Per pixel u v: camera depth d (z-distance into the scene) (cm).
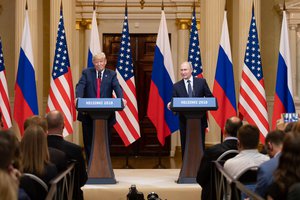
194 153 969
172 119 1197
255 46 1196
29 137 611
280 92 1194
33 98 1202
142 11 1641
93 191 923
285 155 470
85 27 1636
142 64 1658
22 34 1334
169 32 1642
